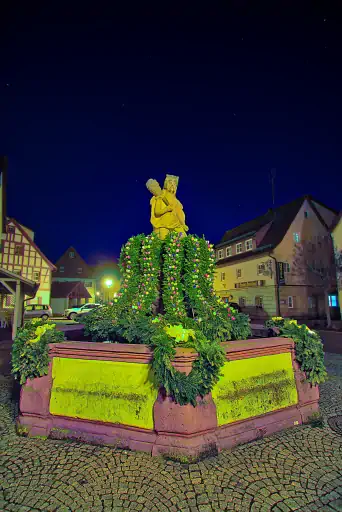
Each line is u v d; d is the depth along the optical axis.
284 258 27.25
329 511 2.58
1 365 9.49
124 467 3.23
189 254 5.62
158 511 2.57
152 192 6.63
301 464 3.30
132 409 3.72
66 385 4.08
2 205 21.98
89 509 2.60
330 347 12.98
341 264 22.38
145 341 4.20
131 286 5.73
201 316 5.20
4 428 4.29
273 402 4.23
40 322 4.75
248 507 2.62
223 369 3.88
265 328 5.61
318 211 30.50
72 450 3.61
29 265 32.75
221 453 3.52
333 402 5.45
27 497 2.75
